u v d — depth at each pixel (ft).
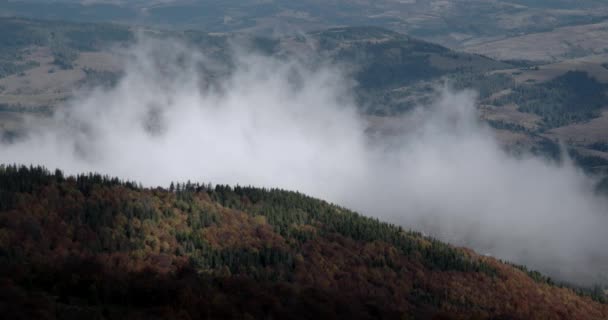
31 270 599.57
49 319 481.05
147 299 579.89
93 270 615.57
